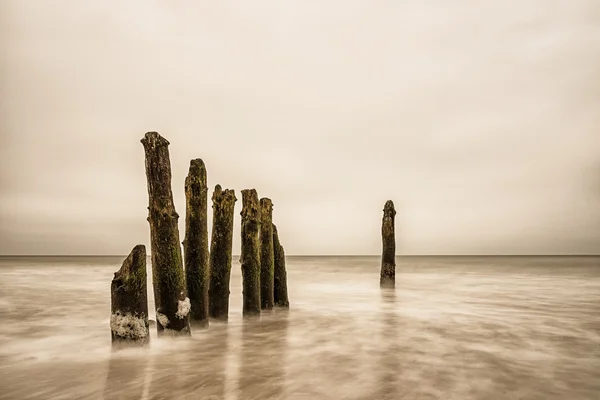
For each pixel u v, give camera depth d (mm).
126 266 6730
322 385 5348
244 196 9969
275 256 11430
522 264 60188
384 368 6180
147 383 5414
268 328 9125
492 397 4984
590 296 16453
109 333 8930
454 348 7531
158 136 6887
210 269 8953
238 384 5359
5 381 5562
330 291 18375
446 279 26875
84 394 5027
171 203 7059
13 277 28922
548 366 6355
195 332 7875
